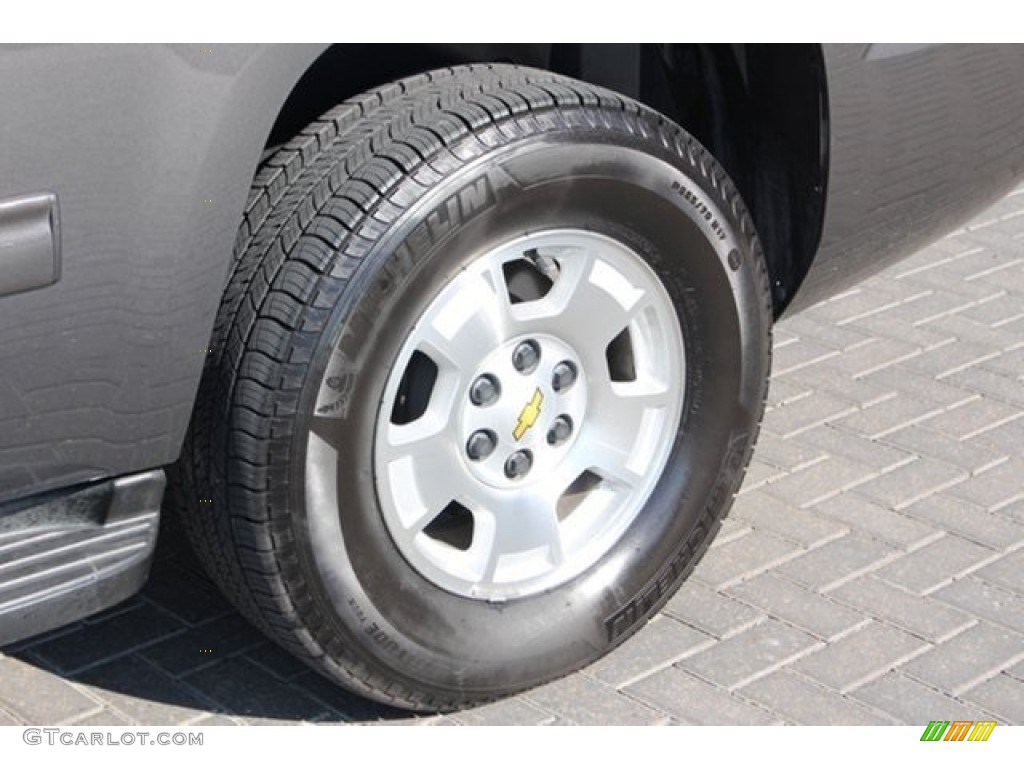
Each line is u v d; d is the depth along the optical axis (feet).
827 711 7.04
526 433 6.68
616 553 7.13
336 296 5.95
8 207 5.33
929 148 7.53
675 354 7.01
